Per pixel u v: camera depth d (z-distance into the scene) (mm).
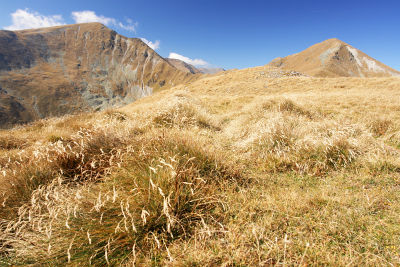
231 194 2322
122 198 1953
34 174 2574
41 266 1573
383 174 2742
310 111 7160
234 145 4387
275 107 7270
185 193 2070
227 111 9633
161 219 1856
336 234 1729
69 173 2846
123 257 1591
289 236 1717
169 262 1488
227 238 1706
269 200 2225
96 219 1791
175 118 5293
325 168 3068
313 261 1482
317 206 2100
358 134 4047
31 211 1809
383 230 1730
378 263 1435
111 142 3312
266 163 3371
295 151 3553
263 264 1438
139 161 2588
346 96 10047
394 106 7234
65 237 1695
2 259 1661
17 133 5926
